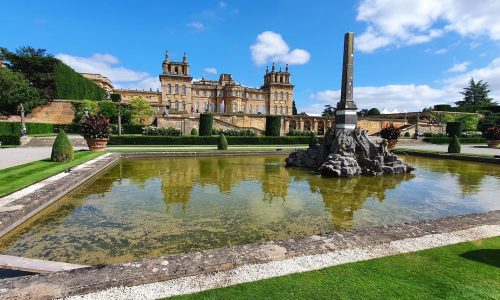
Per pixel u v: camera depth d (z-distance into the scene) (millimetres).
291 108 78438
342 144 15102
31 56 41406
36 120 41625
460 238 4578
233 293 3020
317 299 2934
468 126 61406
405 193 10156
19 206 6289
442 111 64625
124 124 41250
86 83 51781
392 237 4543
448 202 8953
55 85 42688
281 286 3158
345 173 13492
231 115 49750
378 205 8477
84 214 7121
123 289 3059
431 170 16125
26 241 5418
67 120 43281
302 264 3645
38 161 13688
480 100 80000
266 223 6633
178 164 16969
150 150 22359
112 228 6168
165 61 66625
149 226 6320
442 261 3809
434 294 3078
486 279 3389
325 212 7637
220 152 22000
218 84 78875
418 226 5055
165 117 40844
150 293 3004
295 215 7305
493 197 9648
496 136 32594
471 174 14672
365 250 4082
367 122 55969
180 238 5656
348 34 16594
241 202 8484
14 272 3975
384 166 14555
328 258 3820
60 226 6262
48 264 4168
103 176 12578
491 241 4496
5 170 10977
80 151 19578
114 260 4668
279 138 34500
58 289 2961
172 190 9969
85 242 5402
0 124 29125
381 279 3342
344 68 16594
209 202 8430
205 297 2949
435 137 43562
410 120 61219
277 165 17062
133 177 12414
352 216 7328
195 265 3475
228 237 5742
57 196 8211
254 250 3938
